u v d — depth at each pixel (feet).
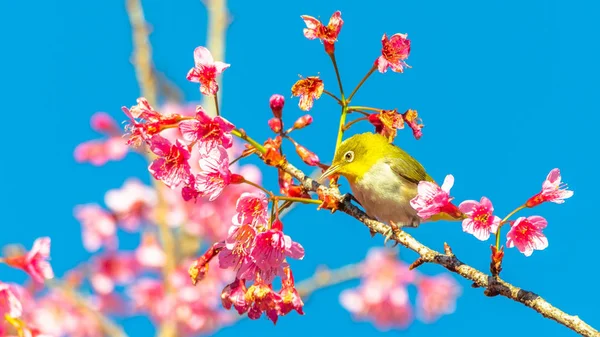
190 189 29.86
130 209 54.44
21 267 29.71
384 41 32.53
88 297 52.16
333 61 33.06
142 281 54.39
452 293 52.31
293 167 32.22
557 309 26.61
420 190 28.60
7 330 29.17
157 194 54.60
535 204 27.99
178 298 53.78
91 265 53.36
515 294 27.27
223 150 29.78
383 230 31.04
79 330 49.60
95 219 53.83
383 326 52.24
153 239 55.11
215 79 30.27
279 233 28.68
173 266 54.49
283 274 29.55
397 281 52.39
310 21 32.48
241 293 29.99
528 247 27.37
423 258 28.96
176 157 29.78
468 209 27.55
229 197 54.85
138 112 29.96
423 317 52.47
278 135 32.50
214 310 54.44
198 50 30.35
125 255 54.44
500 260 27.50
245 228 29.04
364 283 52.75
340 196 31.99
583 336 26.27
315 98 32.04
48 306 49.21
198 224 55.16
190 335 54.39
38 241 30.04
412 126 33.37
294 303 29.27
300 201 30.96
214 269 55.11
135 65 50.42
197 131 29.73
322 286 47.78
